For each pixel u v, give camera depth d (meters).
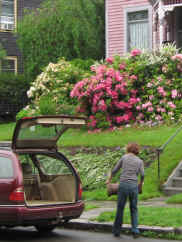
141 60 20.86
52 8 27.73
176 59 19.83
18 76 28.95
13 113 28.88
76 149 17.78
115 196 13.84
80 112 20.62
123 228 10.40
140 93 20.17
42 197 11.08
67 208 10.12
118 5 27.14
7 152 9.99
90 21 28.38
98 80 20.19
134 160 9.98
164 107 19.44
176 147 16.23
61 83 22.92
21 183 9.64
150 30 26.08
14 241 9.95
